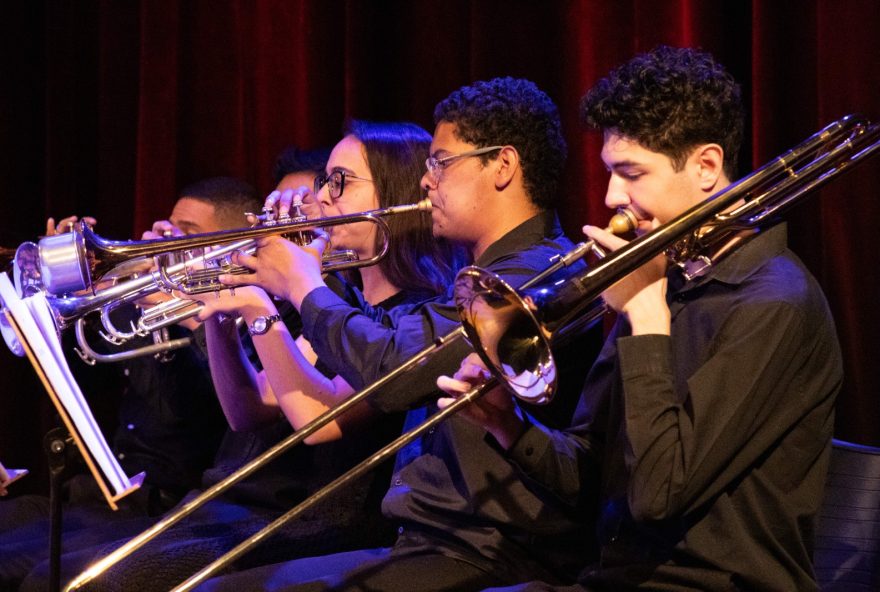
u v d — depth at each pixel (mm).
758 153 7430
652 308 4453
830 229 7328
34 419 10422
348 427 6359
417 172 7086
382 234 6973
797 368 4465
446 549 5453
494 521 5359
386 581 5297
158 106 9930
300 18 9500
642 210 4703
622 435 4801
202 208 8531
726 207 4203
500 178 6094
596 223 8258
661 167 4660
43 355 4777
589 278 4152
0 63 10398
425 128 9062
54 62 10375
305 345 7156
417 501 5641
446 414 4672
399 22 9234
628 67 4844
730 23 7840
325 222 6164
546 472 5055
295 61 9586
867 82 7168
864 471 5348
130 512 8273
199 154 9961
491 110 6109
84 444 4680
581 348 6016
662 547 4594
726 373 4332
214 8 9891
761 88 7406
